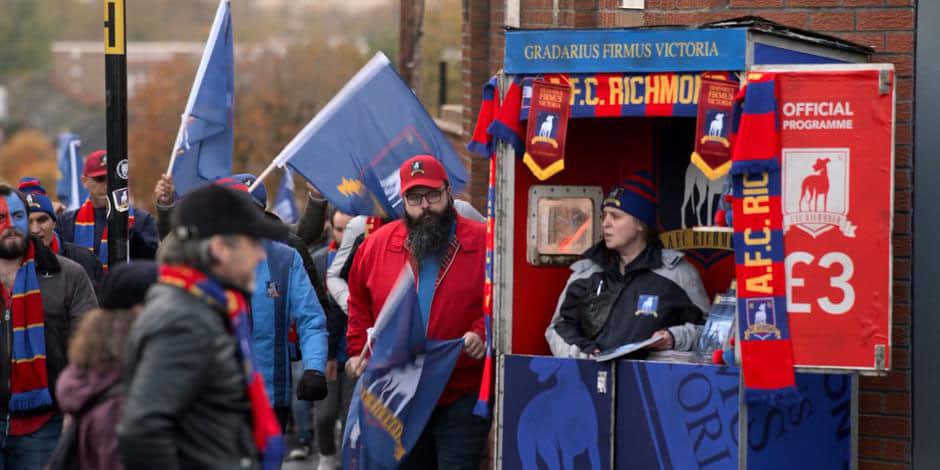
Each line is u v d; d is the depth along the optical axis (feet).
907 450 27.25
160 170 138.82
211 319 17.06
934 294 26.94
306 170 30.53
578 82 23.18
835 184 21.67
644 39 22.76
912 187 27.07
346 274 33.47
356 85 30.78
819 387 24.44
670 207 26.45
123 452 16.57
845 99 21.61
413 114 31.01
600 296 24.54
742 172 21.80
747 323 21.88
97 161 34.88
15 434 26.43
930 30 26.89
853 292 21.67
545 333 25.39
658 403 23.25
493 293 24.97
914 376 27.14
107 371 18.53
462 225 27.22
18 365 26.03
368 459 26.63
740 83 22.29
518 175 25.68
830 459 24.94
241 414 17.47
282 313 28.55
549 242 25.88
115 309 18.70
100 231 35.37
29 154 181.57
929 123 26.91
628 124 26.27
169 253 17.30
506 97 23.72
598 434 23.72
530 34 23.36
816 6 27.58
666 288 24.23
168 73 141.28
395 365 26.27
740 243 21.91
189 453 17.01
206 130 30.40
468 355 26.78
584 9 32.01
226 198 17.44
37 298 26.25
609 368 23.65
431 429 27.32
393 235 27.66
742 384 22.50
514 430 24.27
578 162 26.09
